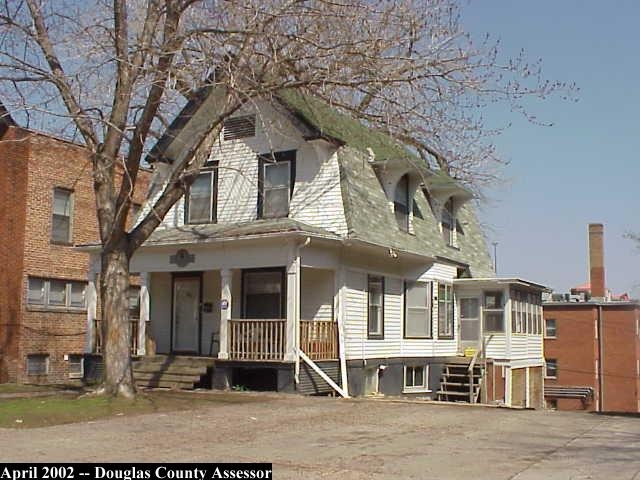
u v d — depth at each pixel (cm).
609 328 4622
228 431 1263
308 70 1652
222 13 1638
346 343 2158
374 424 1370
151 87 1598
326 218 2155
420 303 2595
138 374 2094
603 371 4600
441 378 2691
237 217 2294
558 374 4697
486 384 2662
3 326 2650
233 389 2027
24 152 2697
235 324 2056
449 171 1855
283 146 2256
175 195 1727
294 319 1962
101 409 1492
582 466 964
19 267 2661
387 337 2391
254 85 1648
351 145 2325
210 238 2064
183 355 2331
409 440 1178
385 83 1634
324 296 2186
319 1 1605
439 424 1378
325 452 1059
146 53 1600
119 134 1623
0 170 2694
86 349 2359
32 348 2688
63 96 1616
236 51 1673
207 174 2366
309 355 2006
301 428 1307
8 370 2617
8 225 2688
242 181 2303
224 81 1634
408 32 1630
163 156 2383
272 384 2059
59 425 1316
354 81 1647
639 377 4603
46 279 2764
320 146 2173
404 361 2459
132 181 1642
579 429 1325
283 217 2225
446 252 2750
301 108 2225
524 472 922
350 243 2083
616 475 906
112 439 1165
